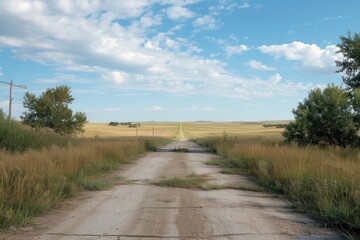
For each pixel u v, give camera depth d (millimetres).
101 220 7223
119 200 9227
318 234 6391
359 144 23141
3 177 8508
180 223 7031
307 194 9031
